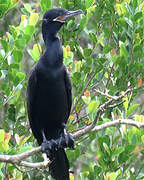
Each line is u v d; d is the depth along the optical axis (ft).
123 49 38.58
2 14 38.40
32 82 36.94
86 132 31.86
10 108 38.29
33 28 36.86
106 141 36.24
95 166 36.04
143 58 39.19
